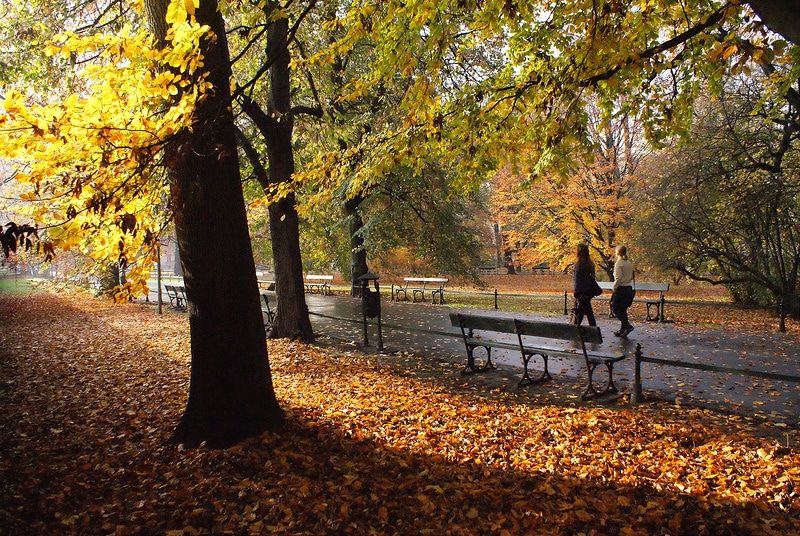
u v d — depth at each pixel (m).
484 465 4.70
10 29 10.64
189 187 5.01
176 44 3.61
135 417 6.43
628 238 21.14
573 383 7.58
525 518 3.73
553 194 22.30
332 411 6.33
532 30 5.92
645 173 17.98
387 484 4.33
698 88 6.16
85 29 10.06
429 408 6.41
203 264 5.20
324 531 3.65
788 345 9.81
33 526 3.74
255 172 11.56
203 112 4.57
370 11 4.95
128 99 3.72
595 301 19.72
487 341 8.35
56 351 11.36
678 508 3.75
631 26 5.54
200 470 4.62
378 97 16.44
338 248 24.27
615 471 4.40
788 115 13.59
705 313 15.62
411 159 6.11
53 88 10.60
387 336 12.18
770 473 4.13
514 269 38.03
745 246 15.69
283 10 4.34
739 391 6.79
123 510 4.01
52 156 3.52
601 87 5.89
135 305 21.62
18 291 30.02
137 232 4.40
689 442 5.04
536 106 5.86
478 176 6.19
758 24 4.49
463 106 5.83
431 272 26.77
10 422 6.35
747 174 14.86
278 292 11.84
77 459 5.06
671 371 8.00
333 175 7.30
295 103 14.41
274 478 4.45
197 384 5.34
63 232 3.69
